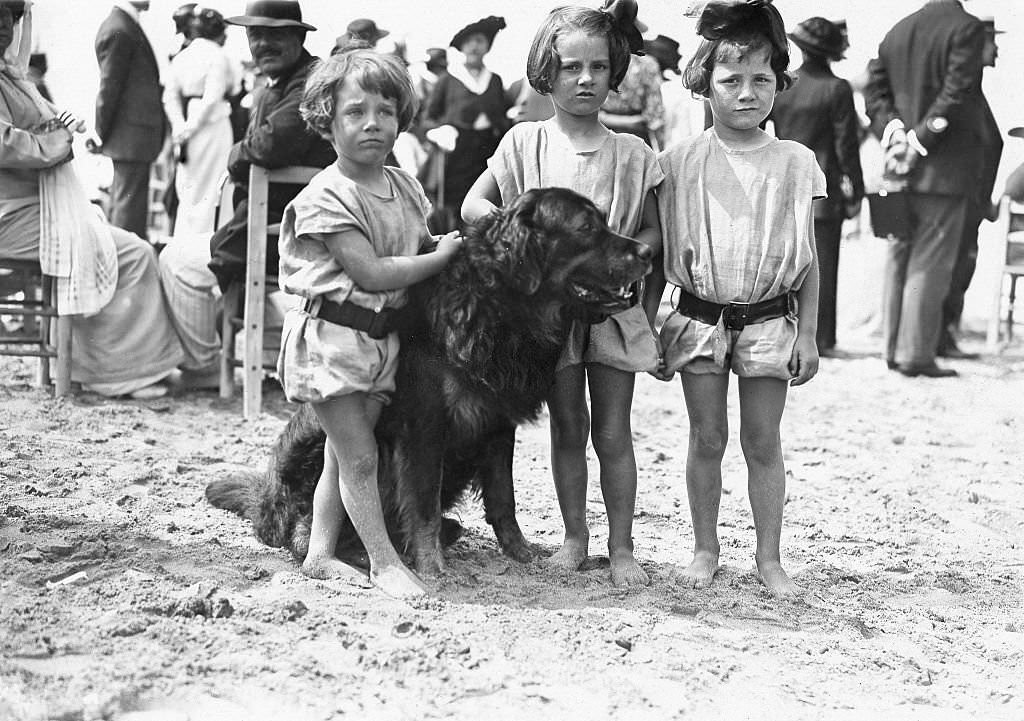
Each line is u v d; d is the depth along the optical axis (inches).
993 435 378.6
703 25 197.3
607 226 190.5
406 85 193.9
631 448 212.1
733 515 272.4
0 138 341.4
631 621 186.5
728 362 205.0
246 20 366.9
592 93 199.0
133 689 148.9
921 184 477.1
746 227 199.2
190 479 276.8
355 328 192.9
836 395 441.7
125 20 541.0
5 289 442.0
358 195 191.3
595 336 204.4
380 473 212.7
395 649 167.0
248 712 147.4
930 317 484.1
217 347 393.4
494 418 203.2
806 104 502.3
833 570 227.9
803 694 161.9
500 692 156.1
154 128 551.8
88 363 371.9
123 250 373.7
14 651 160.2
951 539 262.4
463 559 222.2
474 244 192.5
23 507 240.8
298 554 215.9
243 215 372.5
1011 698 165.6
